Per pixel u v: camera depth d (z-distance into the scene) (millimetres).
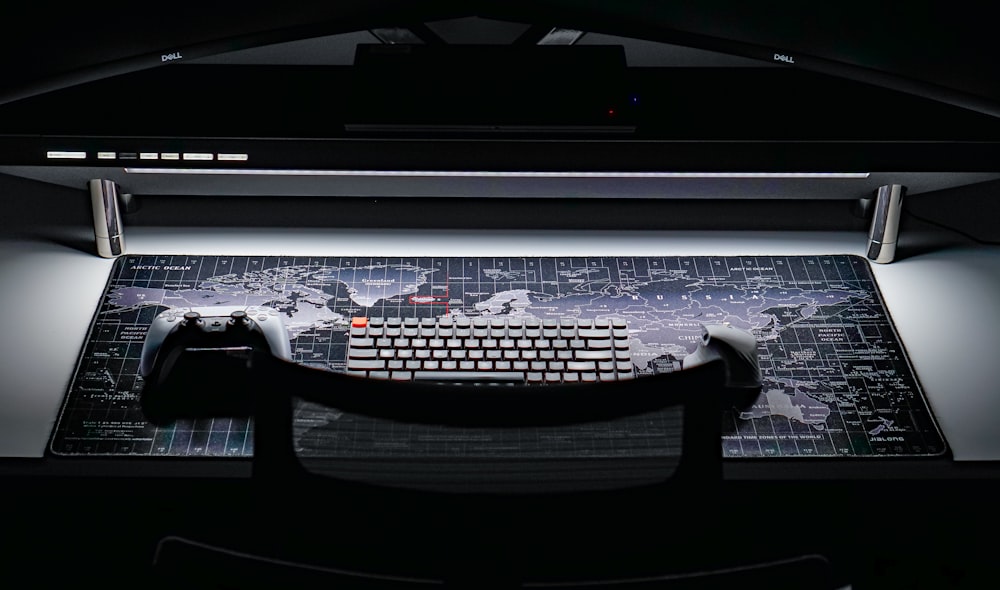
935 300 1524
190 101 1556
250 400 1347
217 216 1664
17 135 1479
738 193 1643
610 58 1606
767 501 1030
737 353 1354
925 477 1275
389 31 1674
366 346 1400
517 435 915
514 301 1509
